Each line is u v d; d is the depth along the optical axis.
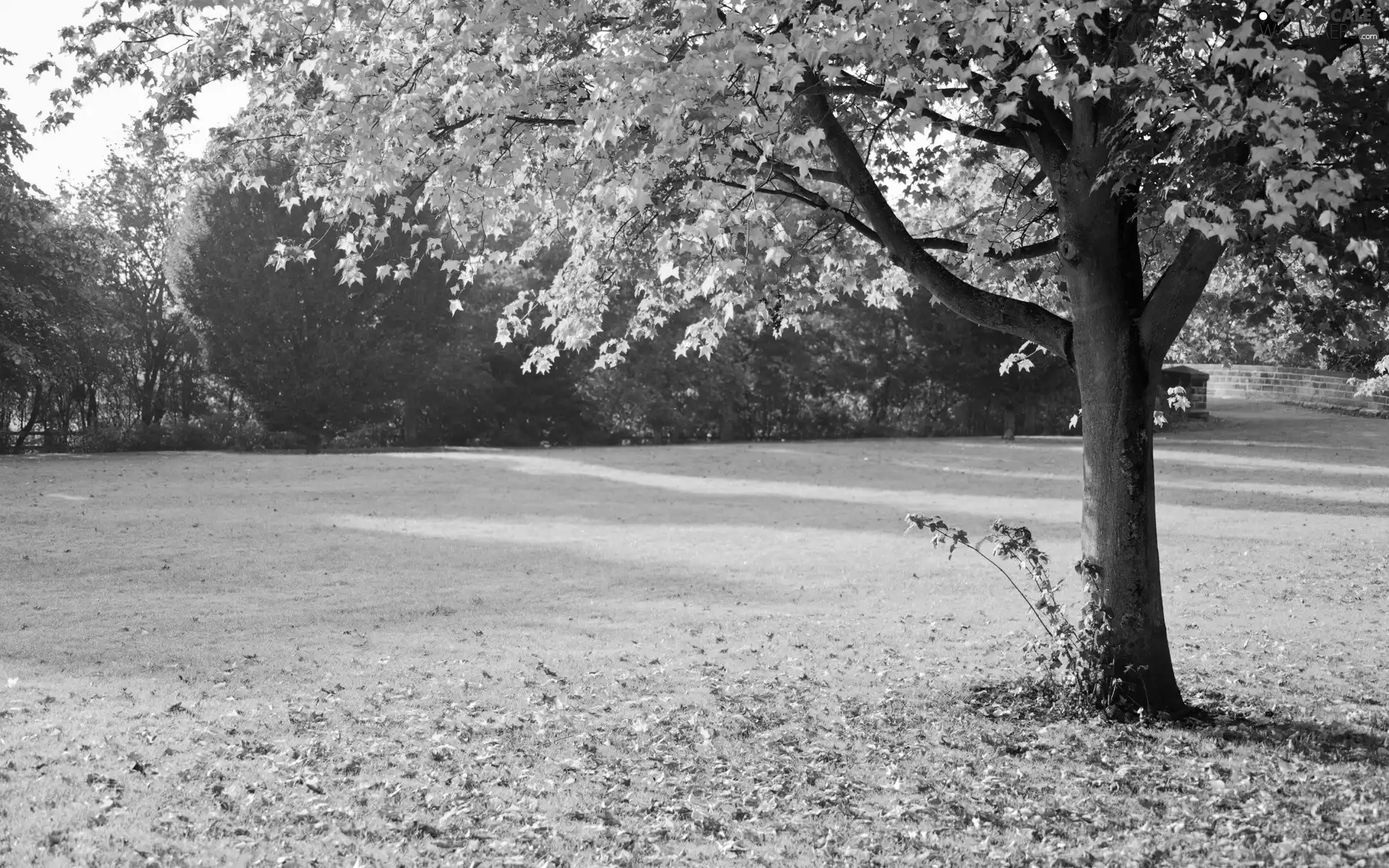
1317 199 6.88
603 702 10.66
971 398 65.69
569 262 12.57
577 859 6.39
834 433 66.75
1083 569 10.04
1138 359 9.80
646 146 9.60
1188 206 7.69
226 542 22.81
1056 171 9.75
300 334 56.12
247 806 7.07
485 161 9.95
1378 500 33.97
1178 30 8.36
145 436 52.53
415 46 9.69
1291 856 6.53
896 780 8.17
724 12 8.62
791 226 11.95
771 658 13.19
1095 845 6.85
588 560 21.62
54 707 9.74
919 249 10.16
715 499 33.38
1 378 46.19
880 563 21.56
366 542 23.41
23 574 18.56
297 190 11.02
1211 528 27.38
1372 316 11.04
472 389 60.59
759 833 6.96
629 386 60.97
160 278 61.97
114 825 6.56
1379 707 10.70
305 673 11.96
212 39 10.07
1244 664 12.82
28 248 44.25
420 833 6.75
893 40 7.64
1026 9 7.22
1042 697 10.52
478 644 13.87
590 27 9.96
